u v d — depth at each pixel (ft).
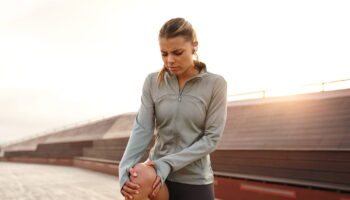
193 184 4.80
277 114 34.96
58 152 96.02
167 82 4.78
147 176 4.17
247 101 40.24
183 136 4.74
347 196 22.68
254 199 29.53
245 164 33.99
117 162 52.49
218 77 4.74
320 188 24.61
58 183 39.47
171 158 4.41
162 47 4.22
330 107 30.42
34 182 40.27
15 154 115.14
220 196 33.32
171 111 4.72
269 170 31.53
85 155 82.94
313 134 29.45
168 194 4.82
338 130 27.73
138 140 4.82
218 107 4.75
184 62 4.28
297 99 34.30
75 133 94.99
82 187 35.17
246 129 36.88
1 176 49.37
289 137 31.24
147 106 5.01
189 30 4.20
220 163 36.96
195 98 4.67
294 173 29.27
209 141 4.63
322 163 27.30
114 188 34.60
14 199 25.79
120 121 74.38
